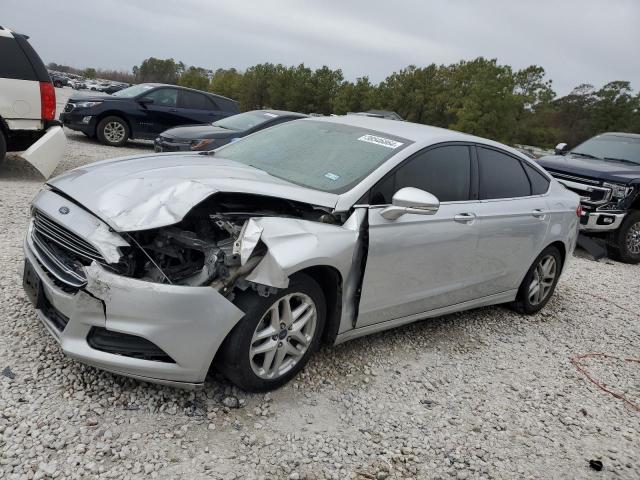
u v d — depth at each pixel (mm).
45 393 2990
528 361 4543
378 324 3904
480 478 2992
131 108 13594
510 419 3621
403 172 3922
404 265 3840
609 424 3777
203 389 3256
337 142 4254
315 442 3014
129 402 3041
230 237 3225
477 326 5086
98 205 3047
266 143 4559
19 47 7941
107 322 2828
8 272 4445
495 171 4750
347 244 3420
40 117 8180
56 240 3127
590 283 7316
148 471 2584
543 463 3225
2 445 2582
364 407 3434
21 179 8305
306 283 3275
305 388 3500
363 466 2906
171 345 2838
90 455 2619
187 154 4328
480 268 4602
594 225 8766
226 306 2926
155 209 2971
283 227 3166
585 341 5211
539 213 5062
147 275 2959
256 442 2920
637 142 10055
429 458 3076
